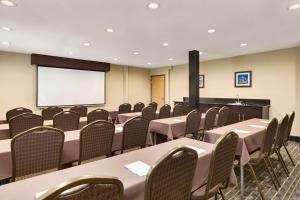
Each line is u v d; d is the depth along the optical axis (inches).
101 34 154.4
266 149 94.6
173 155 40.3
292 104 200.1
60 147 70.8
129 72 336.8
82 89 279.0
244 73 234.8
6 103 221.5
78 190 28.8
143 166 55.4
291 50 199.3
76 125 130.6
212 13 114.0
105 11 111.5
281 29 142.6
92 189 30.1
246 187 99.3
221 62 257.6
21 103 230.8
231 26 135.9
